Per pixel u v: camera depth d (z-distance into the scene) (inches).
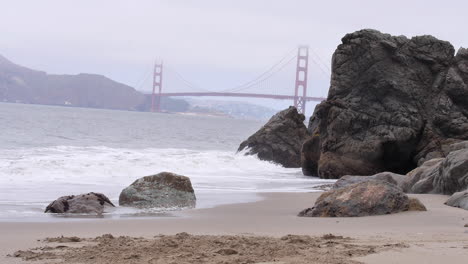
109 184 775.1
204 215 512.7
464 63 1106.7
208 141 2332.7
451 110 1083.3
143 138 2117.4
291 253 298.5
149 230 408.8
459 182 640.4
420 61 1120.2
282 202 631.8
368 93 1114.7
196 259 282.8
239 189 784.3
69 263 276.1
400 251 303.4
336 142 1112.2
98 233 387.9
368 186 515.5
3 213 498.6
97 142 1722.4
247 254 295.9
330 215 501.7
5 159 951.6
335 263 274.4
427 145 1074.1
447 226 434.9
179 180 601.0
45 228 410.3
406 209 507.8
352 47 1128.2
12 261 280.4
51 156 1055.0
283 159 1336.1
